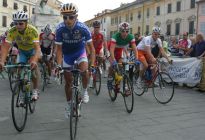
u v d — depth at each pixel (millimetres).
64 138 4250
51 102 6555
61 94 7512
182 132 4609
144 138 4309
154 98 7180
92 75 7543
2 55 4965
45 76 8070
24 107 4543
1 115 5379
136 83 7512
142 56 7109
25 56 5785
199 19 39719
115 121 5133
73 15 4445
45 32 8047
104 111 5805
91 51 4887
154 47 7414
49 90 8039
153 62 6930
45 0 15594
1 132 4445
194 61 8672
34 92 5293
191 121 5211
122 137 4332
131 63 6070
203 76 8242
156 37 7164
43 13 15570
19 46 5527
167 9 47469
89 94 7559
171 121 5188
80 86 4734
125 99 5848
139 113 5699
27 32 5066
